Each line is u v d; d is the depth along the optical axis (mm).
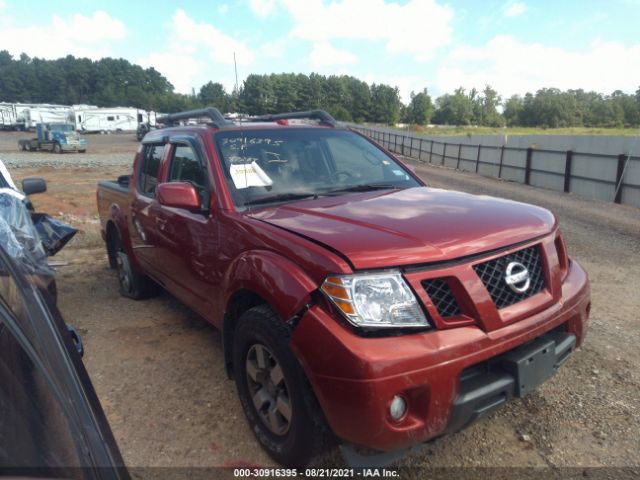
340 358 2266
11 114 64875
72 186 17188
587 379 3621
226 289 3074
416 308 2359
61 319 1928
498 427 3117
